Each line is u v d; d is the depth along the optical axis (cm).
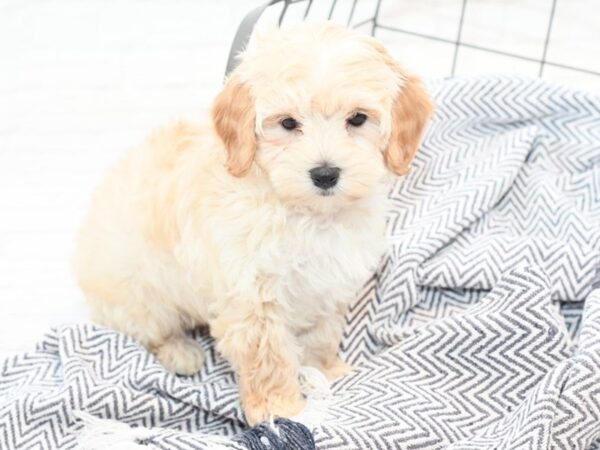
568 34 102
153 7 108
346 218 58
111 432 57
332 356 66
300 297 59
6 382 64
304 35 54
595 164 76
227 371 67
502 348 61
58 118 94
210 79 98
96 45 103
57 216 83
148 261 61
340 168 53
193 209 57
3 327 73
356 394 60
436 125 78
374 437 55
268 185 56
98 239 63
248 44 60
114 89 97
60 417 58
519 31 102
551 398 53
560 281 66
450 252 69
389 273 68
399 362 62
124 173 63
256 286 57
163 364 67
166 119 93
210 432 61
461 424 58
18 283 77
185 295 62
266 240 56
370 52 54
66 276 77
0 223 82
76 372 61
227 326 58
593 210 73
